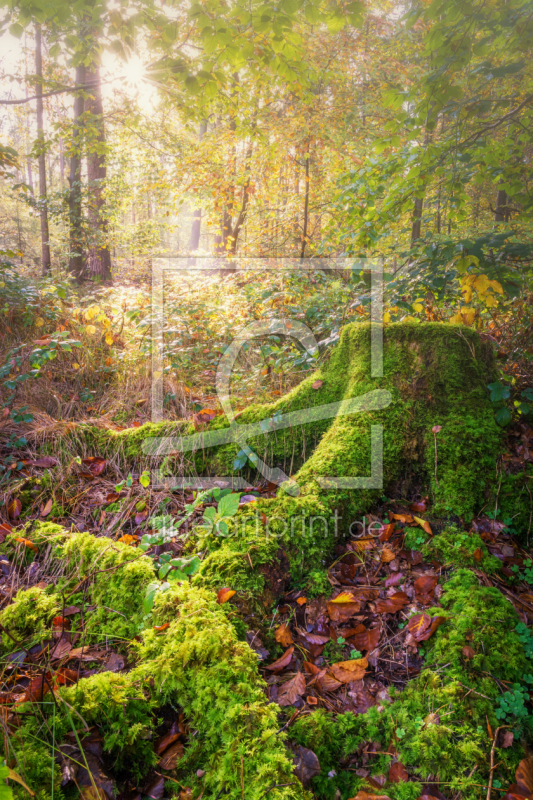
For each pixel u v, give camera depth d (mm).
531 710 1424
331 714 1488
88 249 9375
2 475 2709
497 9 2424
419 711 1438
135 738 1315
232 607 1730
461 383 2494
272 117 7297
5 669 1518
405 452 2428
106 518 2506
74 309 4574
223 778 1200
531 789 1160
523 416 2660
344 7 2295
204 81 2832
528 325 3066
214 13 2365
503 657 1498
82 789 1155
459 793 1205
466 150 3289
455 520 2146
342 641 1742
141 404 3752
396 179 3416
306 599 1888
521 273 2918
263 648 1658
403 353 2625
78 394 3773
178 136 10055
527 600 1782
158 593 1765
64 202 9070
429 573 1952
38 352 3307
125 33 2625
